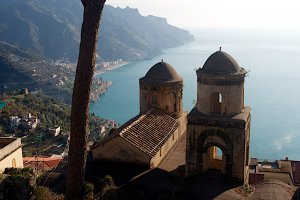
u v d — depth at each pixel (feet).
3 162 114.01
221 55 84.07
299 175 137.28
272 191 78.28
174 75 117.19
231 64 82.99
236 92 82.38
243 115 82.69
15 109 358.64
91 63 54.80
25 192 61.87
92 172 86.38
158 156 93.35
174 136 107.86
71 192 57.72
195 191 77.61
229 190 78.02
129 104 622.95
